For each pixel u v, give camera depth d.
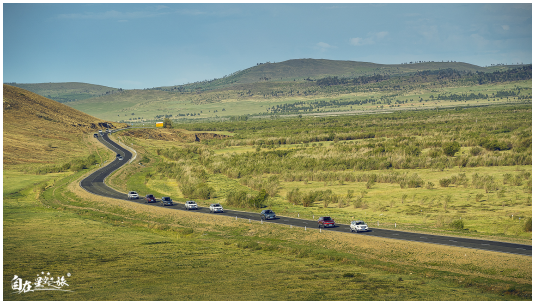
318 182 100.00
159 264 39.69
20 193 94.19
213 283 33.12
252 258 42.22
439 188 81.75
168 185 101.12
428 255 39.16
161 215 66.25
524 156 104.38
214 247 47.94
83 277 34.94
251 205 70.19
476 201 67.50
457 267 36.25
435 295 29.36
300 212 64.88
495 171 95.88
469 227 51.06
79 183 100.69
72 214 70.94
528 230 46.53
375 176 96.69
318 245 46.34
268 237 51.12
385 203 71.12
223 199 80.69
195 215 63.47
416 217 59.00
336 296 29.16
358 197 76.94
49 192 93.38
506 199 66.75
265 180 97.88
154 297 29.08
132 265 39.31
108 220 67.19
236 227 56.19
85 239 51.72
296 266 38.81
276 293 30.12
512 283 31.53
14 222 62.38
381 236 46.22
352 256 41.72
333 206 71.25
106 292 30.47
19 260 40.16
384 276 34.91
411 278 34.28
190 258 42.19
